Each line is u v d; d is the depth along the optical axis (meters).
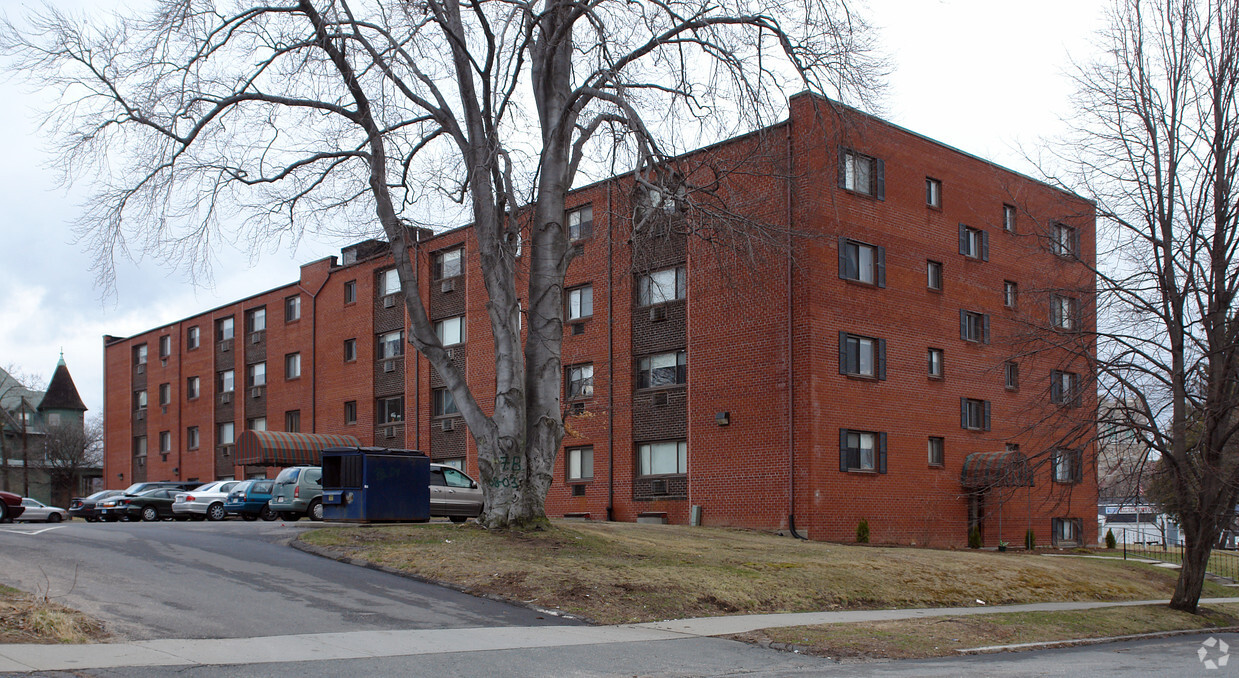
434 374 41.62
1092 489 37.09
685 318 31.83
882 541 29.47
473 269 39.84
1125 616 18.23
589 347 34.91
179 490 40.56
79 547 17.80
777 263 25.64
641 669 10.76
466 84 20.47
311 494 28.47
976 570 21.67
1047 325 22.30
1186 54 19.55
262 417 51.91
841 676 10.54
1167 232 19.53
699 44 19.33
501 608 14.41
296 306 50.66
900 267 31.22
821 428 28.23
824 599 17.41
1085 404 20.55
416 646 11.30
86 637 10.54
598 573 16.42
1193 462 19.77
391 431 43.25
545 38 21.03
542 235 20.73
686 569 17.64
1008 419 34.28
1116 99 19.95
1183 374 19.08
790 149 28.62
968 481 32.00
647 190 20.58
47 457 77.81
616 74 19.05
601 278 34.69
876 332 30.22
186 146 19.78
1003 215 35.22
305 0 19.45
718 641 12.90
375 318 44.97
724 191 27.97
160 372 60.94
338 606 13.66
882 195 30.92
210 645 10.61
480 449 20.50
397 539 19.03
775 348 29.11
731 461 30.00
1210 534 19.92
